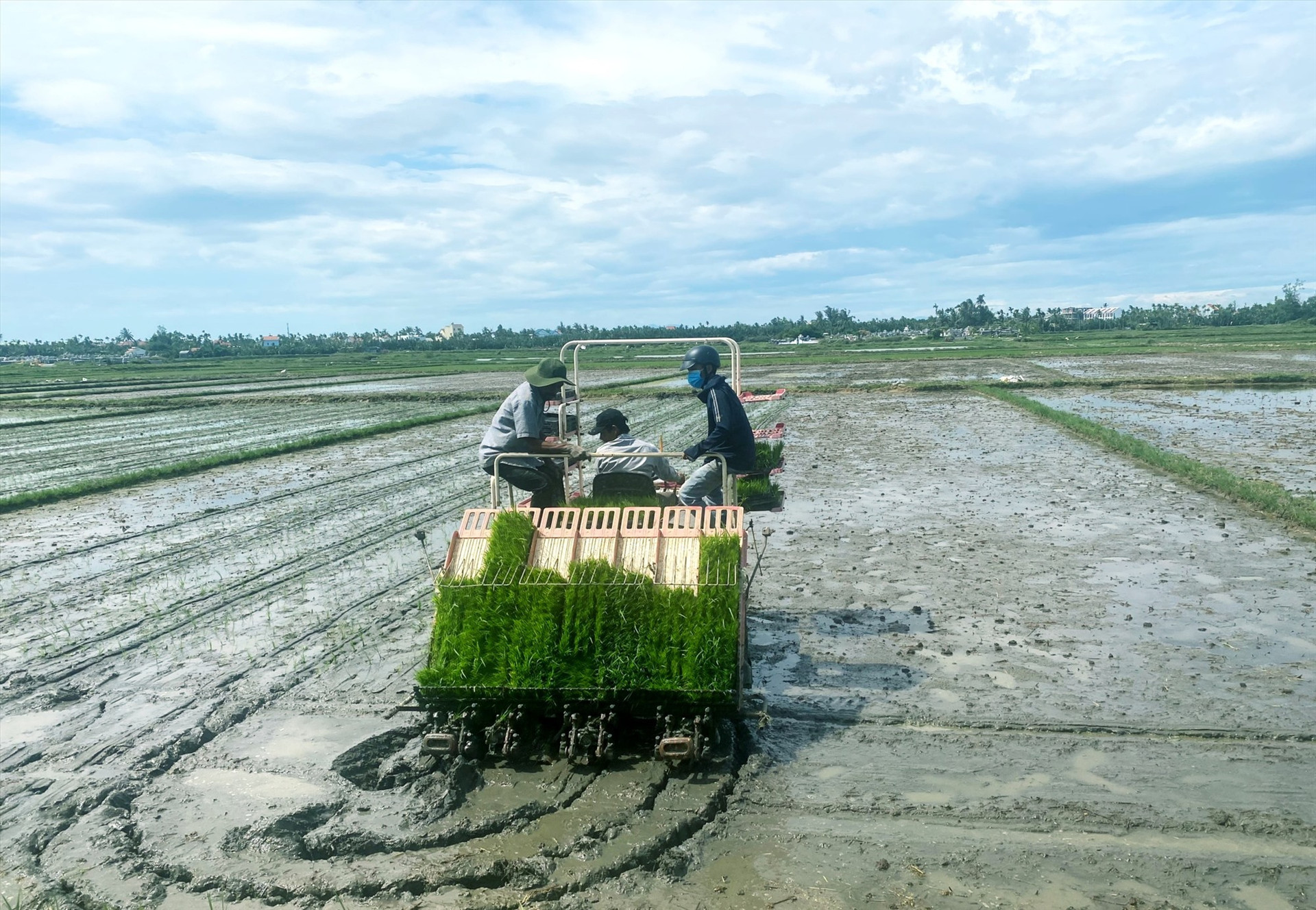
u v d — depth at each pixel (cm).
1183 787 520
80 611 909
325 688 691
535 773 545
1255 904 417
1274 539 1098
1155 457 1664
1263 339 8094
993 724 604
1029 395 3322
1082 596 882
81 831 496
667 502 748
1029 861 451
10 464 2114
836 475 1653
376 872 452
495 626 557
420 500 1509
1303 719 602
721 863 457
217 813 513
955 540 1122
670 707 537
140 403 3891
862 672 698
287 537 1242
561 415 780
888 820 491
